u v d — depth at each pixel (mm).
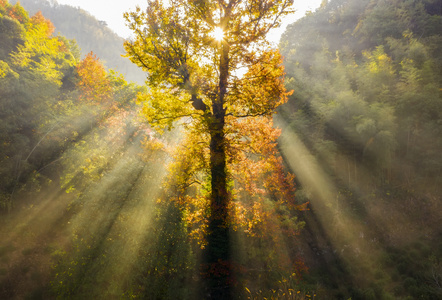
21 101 14188
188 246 9406
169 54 8453
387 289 13266
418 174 22141
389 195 21219
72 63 23234
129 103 19125
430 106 23625
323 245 17156
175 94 8883
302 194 20375
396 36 45438
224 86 9398
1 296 7676
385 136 21656
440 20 41656
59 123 14109
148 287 8016
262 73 9164
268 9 8547
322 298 11758
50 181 11992
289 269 11859
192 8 8344
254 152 10703
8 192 10891
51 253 9117
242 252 11430
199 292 8891
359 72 32219
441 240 16734
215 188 9680
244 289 9781
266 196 15438
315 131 26672
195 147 10242
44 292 8016
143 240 8664
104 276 7625
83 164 12039
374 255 16172
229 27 8719
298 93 33281
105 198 9336
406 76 26375
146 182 10617
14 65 16516
